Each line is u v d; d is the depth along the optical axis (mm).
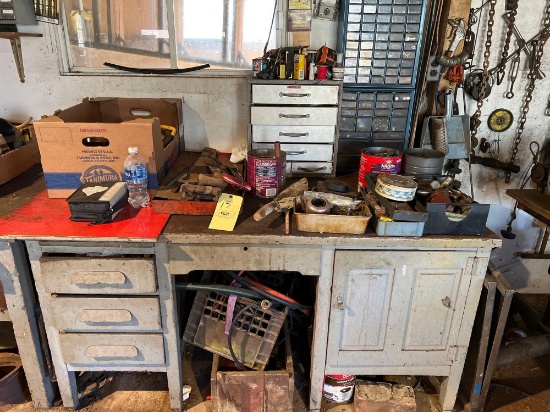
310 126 1923
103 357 1657
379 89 2004
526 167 2355
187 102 2207
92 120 2059
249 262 1549
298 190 1724
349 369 1747
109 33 2105
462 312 1647
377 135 2088
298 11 2041
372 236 1499
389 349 1710
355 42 1937
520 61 2148
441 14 1938
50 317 1609
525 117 2240
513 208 2443
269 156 1826
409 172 1788
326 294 1608
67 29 2084
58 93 2156
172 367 1700
